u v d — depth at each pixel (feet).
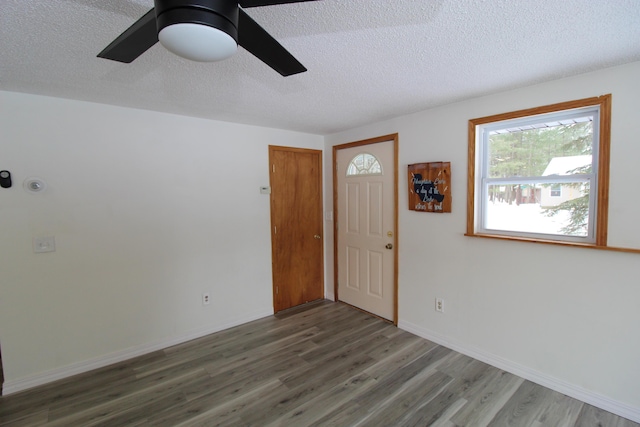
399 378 7.79
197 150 9.91
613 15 4.30
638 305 6.12
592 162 6.70
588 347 6.74
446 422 6.28
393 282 10.89
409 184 9.79
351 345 9.52
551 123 7.29
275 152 11.87
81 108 7.99
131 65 5.80
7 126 7.14
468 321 8.75
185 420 6.42
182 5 2.89
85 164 8.09
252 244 11.35
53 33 4.63
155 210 9.20
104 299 8.48
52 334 7.82
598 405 6.64
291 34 4.77
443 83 7.03
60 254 7.85
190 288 9.96
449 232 9.01
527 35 4.88
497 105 7.78
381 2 3.94
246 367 8.38
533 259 7.45
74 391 7.41
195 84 6.84
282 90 7.32
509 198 8.02
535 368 7.54
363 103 8.50
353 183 12.16
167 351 9.30
